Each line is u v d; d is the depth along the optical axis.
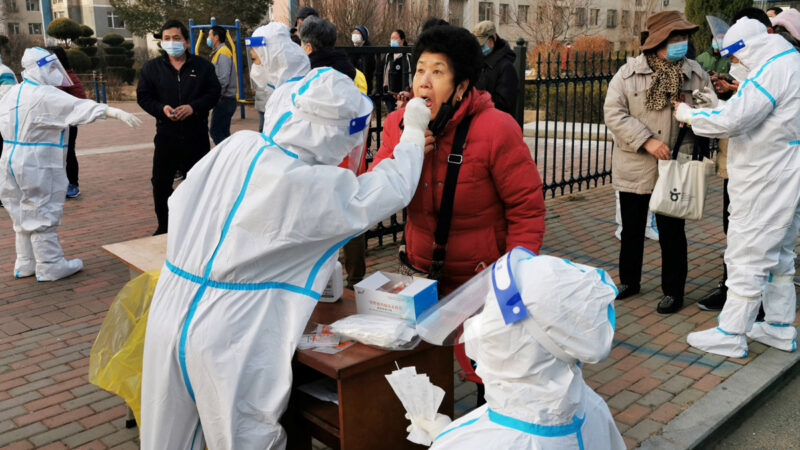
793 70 3.77
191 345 2.22
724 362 4.18
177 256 2.35
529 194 2.71
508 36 35.75
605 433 1.95
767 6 13.05
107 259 6.42
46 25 30.48
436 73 2.58
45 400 3.87
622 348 4.42
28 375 4.17
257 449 2.27
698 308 5.03
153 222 7.75
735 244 4.09
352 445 2.45
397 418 2.57
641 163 4.83
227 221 2.25
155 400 2.35
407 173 2.35
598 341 1.67
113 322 2.92
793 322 4.60
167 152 6.64
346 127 2.24
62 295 5.51
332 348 2.47
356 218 2.21
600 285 1.71
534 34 26.09
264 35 3.92
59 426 3.60
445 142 2.71
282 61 3.95
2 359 4.38
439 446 1.88
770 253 4.01
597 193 8.94
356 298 2.66
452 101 2.63
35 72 5.44
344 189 2.21
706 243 6.68
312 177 2.16
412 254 2.95
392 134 2.89
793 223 4.13
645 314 4.95
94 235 7.23
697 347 4.38
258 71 4.05
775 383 4.00
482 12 35.66
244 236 2.22
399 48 6.11
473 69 2.59
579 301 1.67
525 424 1.75
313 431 2.79
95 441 3.46
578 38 26.78
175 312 2.29
